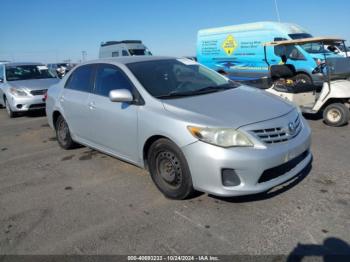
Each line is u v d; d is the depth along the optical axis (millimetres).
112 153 4379
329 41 7020
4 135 7230
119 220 3230
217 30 14281
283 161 3090
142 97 3758
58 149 5777
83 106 4672
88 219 3291
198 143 3059
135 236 2945
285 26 11875
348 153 4691
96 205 3576
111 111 4098
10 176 4621
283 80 7375
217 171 2986
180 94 3791
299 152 3266
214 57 14672
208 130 3029
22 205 3688
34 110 9883
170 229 3012
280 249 2639
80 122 4871
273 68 7652
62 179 4375
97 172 4535
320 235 2777
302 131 3480
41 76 10250
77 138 5176
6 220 3373
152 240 2869
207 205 3383
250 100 3641
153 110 3537
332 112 6297
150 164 3693
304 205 3264
